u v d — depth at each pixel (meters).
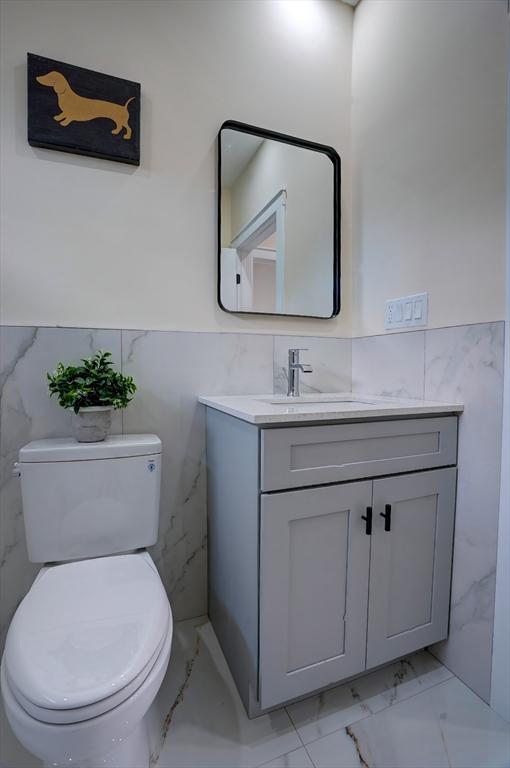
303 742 1.00
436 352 1.29
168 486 1.43
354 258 1.70
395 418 1.12
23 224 1.23
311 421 1.00
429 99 1.29
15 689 0.67
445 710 1.10
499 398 1.09
